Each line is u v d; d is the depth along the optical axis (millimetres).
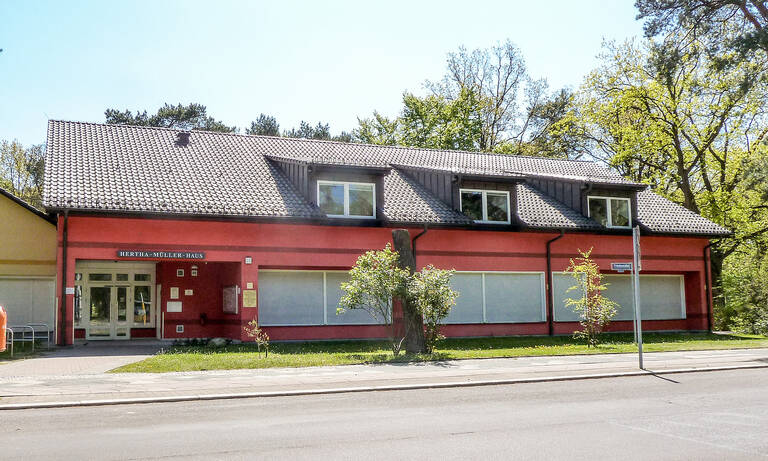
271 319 25047
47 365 16969
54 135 26547
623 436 9016
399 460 7652
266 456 7809
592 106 43594
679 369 16938
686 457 7895
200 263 26344
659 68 30375
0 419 10227
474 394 13055
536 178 31625
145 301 26531
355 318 26141
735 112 38812
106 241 22297
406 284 19641
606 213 30109
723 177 40812
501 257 27938
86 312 25797
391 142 51406
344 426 9656
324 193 25672
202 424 9812
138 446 8305
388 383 14203
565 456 7887
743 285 33938
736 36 26953
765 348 22422
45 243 25609
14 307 25328
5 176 59531
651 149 41750
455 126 47562
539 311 28688
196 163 26922
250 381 14305
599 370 16531
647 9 29328
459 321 27281
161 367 16391
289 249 24625
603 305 23938
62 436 8914
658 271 31094
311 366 17062
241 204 24203
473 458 7766
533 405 11656
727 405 11633
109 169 24750
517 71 50281
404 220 25922
